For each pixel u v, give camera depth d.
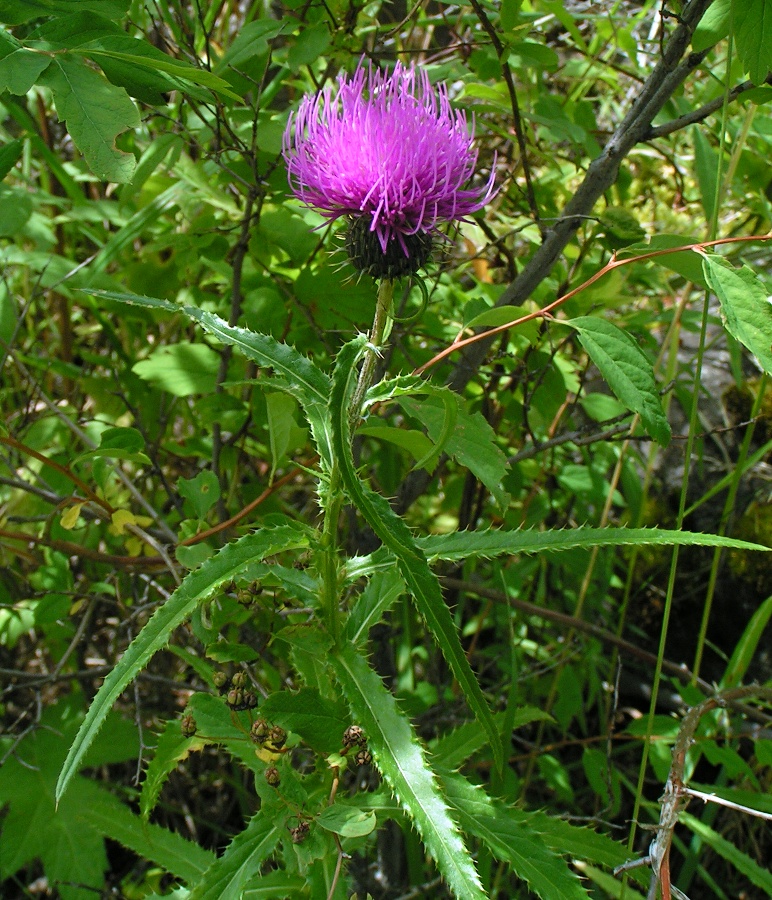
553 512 0.48
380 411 0.31
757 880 0.31
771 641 0.48
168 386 0.35
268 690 0.36
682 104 0.39
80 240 0.49
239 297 0.35
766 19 0.25
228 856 0.23
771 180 0.39
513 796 0.34
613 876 0.33
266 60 0.34
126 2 0.24
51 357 0.47
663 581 0.50
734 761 0.33
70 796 0.35
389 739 0.21
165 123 0.41
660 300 0.49
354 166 0.23
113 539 0.38
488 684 0.46
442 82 0.24
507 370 0.38
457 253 0.45
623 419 0.37
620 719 0.41
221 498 0.37
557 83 0.49
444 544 0.24
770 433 0.50
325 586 0.24
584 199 0.33
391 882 0.37
